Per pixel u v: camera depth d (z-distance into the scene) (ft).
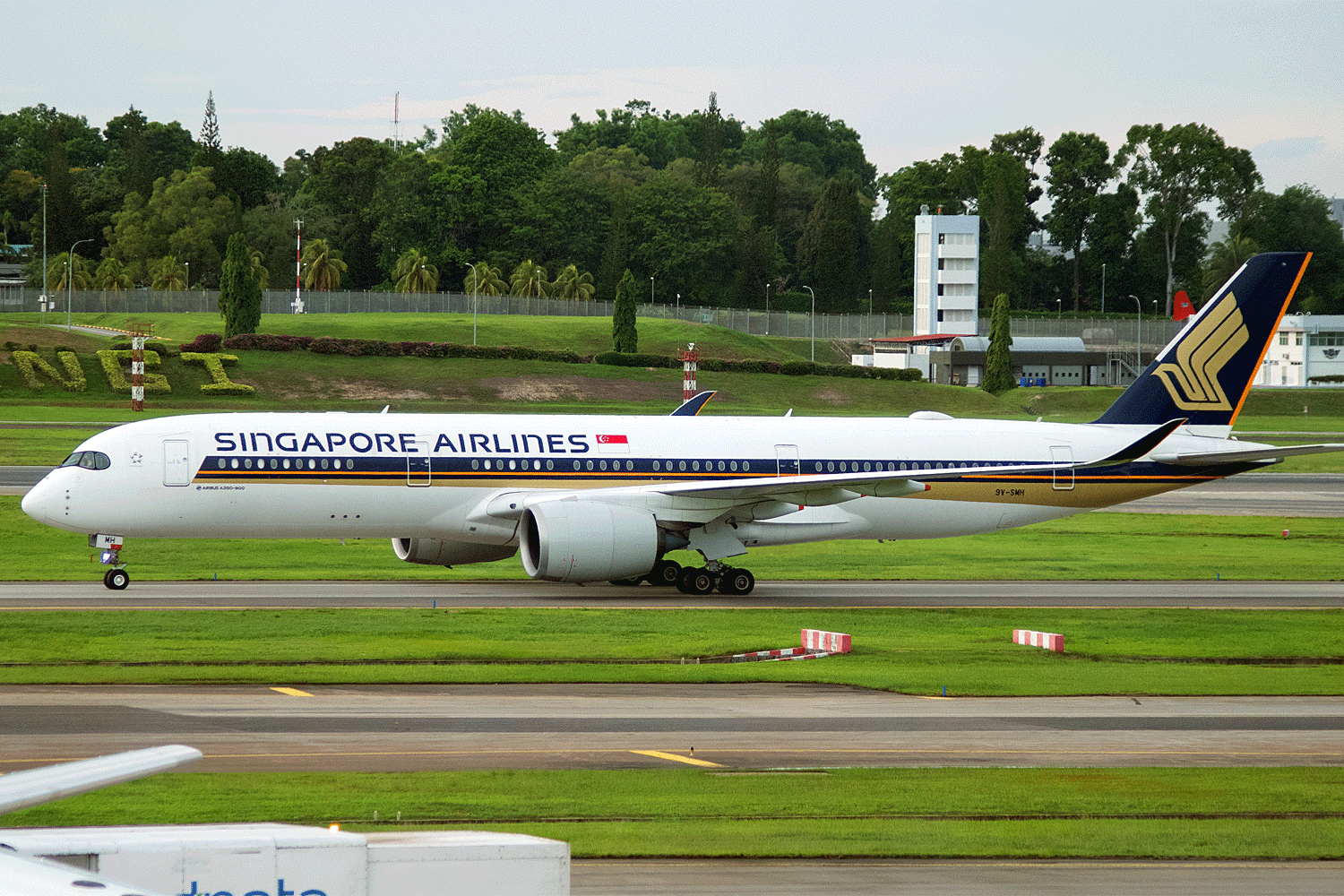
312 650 285.02
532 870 80.43
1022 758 206.69
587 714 233.14
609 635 311.47
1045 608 372.58
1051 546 538.06
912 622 345.51
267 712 228.02
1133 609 373.81
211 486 368.48
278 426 379.35
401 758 198.59
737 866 151.23
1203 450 442.09
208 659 272.51
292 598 364.79
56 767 62.69
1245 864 155.74
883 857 155.43
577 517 366.84
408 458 382.42
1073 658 300.81
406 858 77.97
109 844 71.26
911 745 214.69
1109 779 194.08
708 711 237.86
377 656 280.51
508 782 185.37
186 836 73.61
